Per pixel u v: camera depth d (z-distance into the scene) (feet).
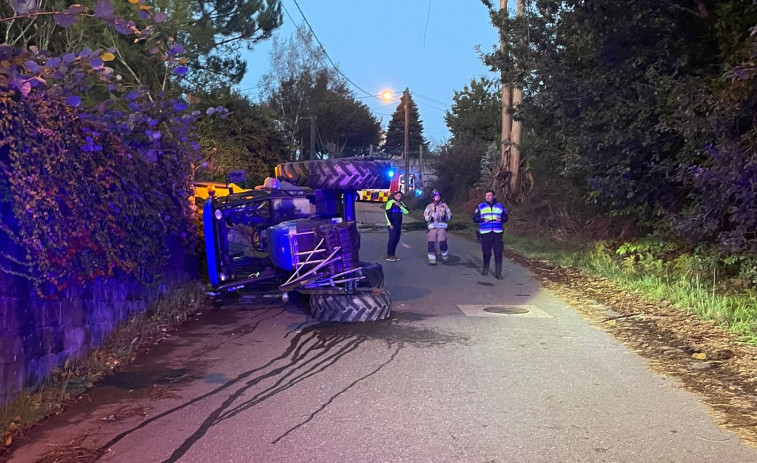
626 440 13.85
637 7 33.37
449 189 131.23
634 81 37.04
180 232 30.04
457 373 18.97
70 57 17.10
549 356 20.90
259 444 13.76
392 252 48.11
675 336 23.32
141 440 13.98
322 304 26.40
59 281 17.98
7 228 15.26
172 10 63.98
